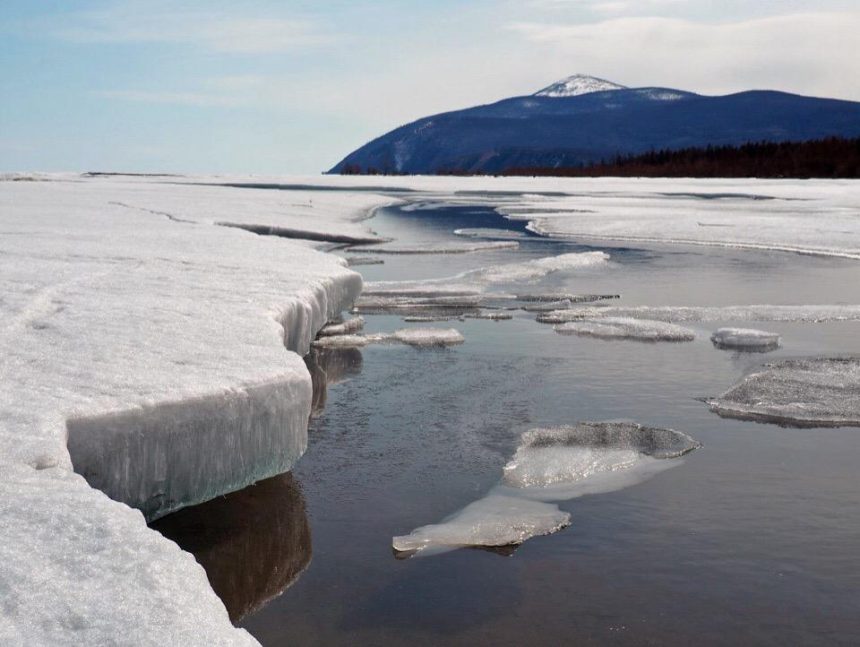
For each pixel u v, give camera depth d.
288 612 3.76
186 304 6.75
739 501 4.89
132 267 8.78
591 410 6.57
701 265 15.19
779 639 3.56
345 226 20.42
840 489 5.06
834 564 4.16
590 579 4.03
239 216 20.11
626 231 21.28
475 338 9.09
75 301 6.69
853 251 16.98
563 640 3.55
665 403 6.74
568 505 4.84
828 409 6.51
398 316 10.43
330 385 7.22
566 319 10.10
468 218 27.00
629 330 9.23
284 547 4.32
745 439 5.92
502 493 5.01
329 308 8.79
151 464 4.23
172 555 2.91
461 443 5.84
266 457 4.74
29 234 12.15
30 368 4.78
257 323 6.13
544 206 31.62
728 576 4.05
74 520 3.08
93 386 4.45
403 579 4.04
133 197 26.55
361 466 5.41
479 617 3.72
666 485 5.12
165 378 4.64
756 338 8.66
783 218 24.30
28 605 2.56
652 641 3.54
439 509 4.80
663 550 4.30
